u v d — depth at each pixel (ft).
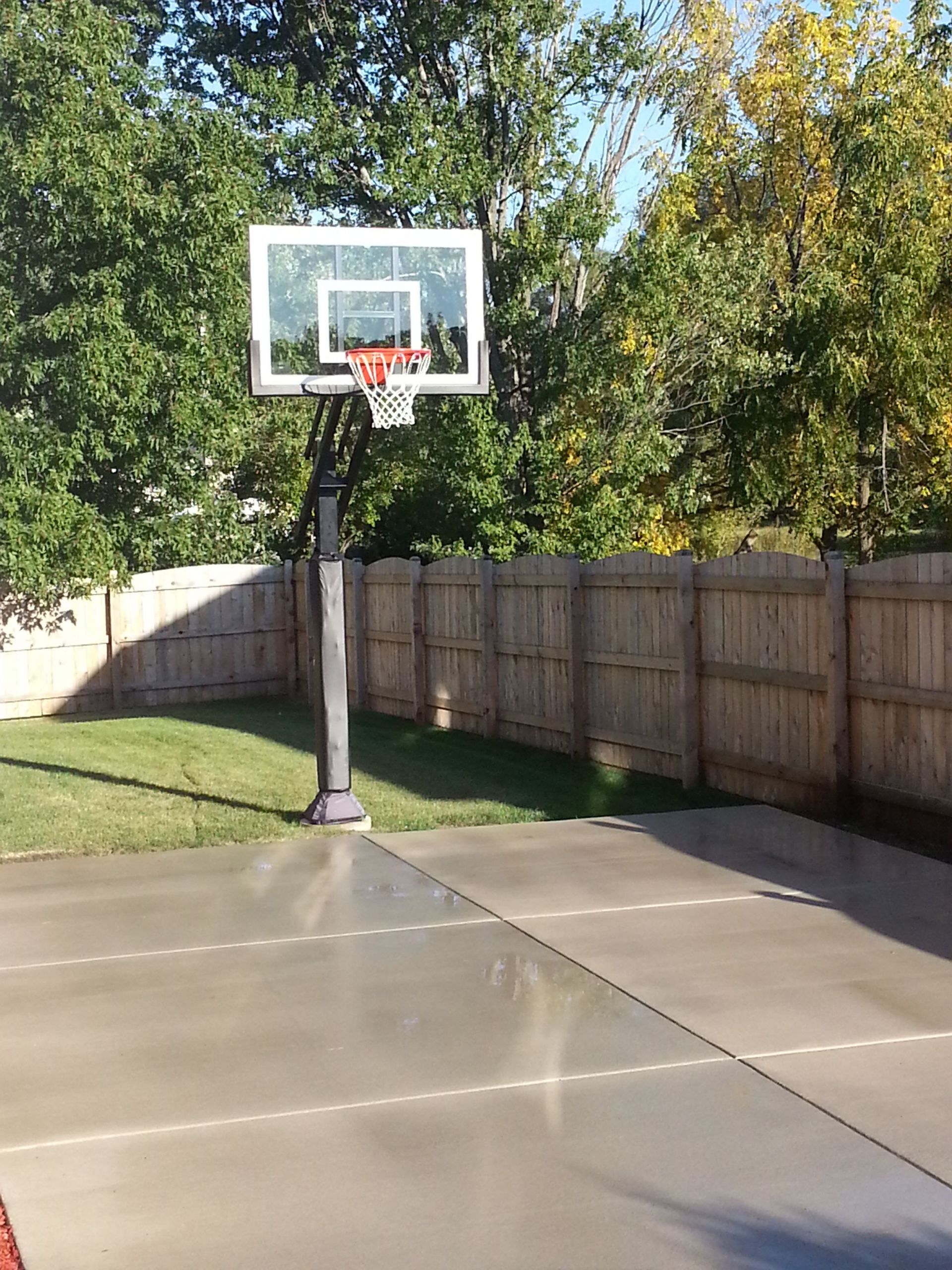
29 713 57.47
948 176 80.43
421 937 22.27
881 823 29.43
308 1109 15.46
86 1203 13.38
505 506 66.13
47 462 53.62
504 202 71.56
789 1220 12.71
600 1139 14.49
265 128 69.10
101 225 54.29
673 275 66.39
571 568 39.93
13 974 20.75
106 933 22.89
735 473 77.00
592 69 70.49
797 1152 14.10
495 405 68.39
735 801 33.55
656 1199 13.17
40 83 54.03
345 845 29.30
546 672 41.98
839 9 78.74
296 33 74.02
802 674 31.12
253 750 43.68
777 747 32.37
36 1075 16.71
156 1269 12.14
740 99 81.05
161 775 38.55
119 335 53.93
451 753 42.16
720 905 23.63
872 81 74.90
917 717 28.02
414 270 32.48
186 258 56.70
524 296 70.18
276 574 63.57
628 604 37.83
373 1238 12.58
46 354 55.47
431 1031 17.87
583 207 66.80
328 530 30.73
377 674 53.67
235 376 59.41
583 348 66.95
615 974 20.04
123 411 55.01
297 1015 18.67
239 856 28.43
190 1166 14.11
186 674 61.52
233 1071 16.67
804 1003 18.54
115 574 58.44
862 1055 16.65
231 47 76.43
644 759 37.55
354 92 74.74
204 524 64.95
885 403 76.69
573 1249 12.28
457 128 70.33
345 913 23.79
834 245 76.64
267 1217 13.02
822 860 26.73
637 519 70.08
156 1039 17.83
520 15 67.72
